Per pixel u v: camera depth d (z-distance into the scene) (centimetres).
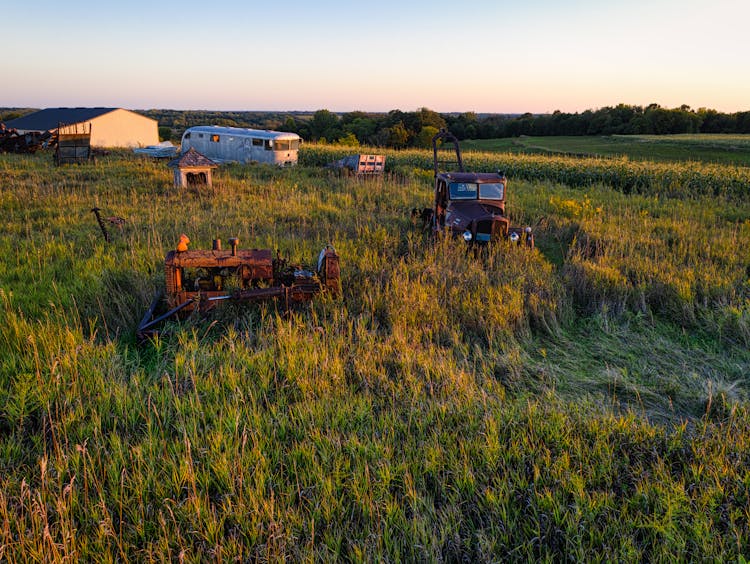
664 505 356
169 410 463
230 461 393
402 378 552
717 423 492
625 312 778
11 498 354
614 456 419
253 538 329
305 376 525
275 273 748
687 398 543
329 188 1981
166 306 722
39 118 4734
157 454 409
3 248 968
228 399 491
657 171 2536
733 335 706
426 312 702
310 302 720
